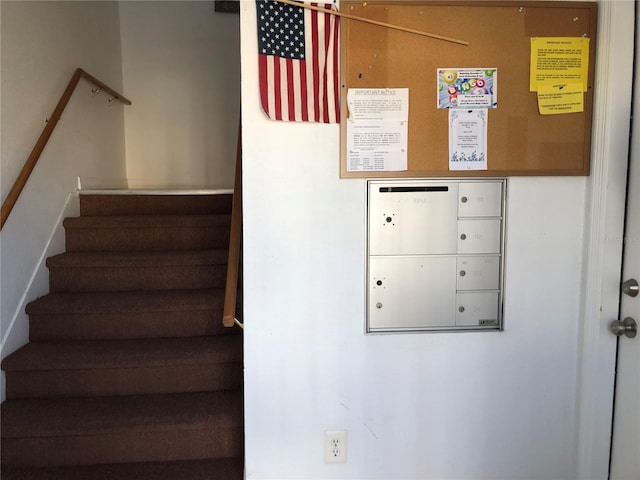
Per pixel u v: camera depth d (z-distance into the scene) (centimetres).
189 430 185
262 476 166
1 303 201
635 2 150
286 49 149
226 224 267
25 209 222
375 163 155
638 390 151
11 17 211
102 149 329
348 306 161
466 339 165
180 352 204
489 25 153
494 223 162
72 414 186
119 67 367
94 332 220
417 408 167
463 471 171
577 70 157
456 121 156
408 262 161
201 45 385
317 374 163
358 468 168
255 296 158
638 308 150
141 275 243
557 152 159
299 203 156
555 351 168
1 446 179
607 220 155
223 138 392
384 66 152
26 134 223
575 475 170
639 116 149
